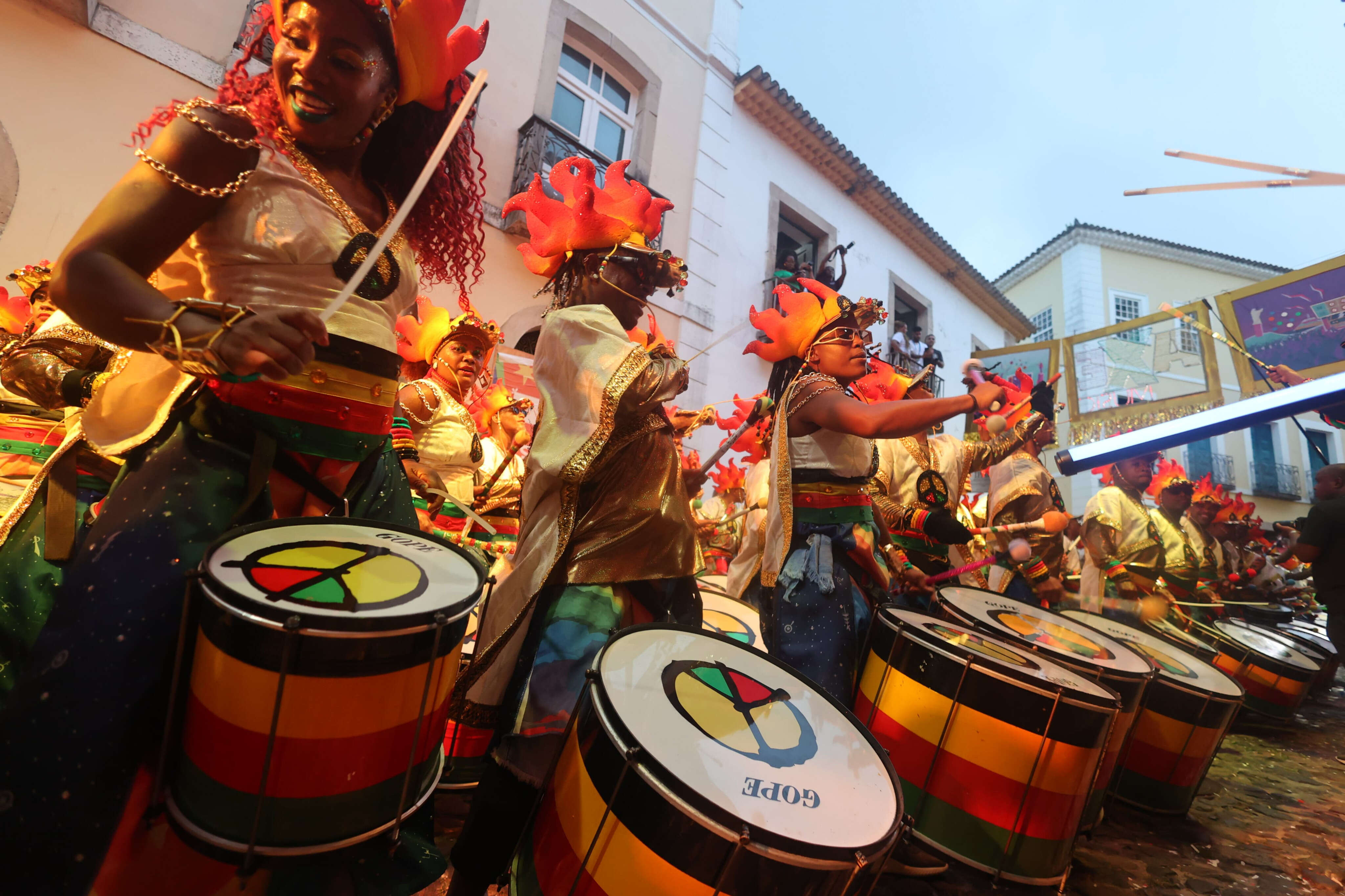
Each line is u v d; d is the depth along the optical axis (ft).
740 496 21.54
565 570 5.73
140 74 20.03
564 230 6.48
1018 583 14.42
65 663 3.67
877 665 7.02
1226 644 16.81
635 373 5.51
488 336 13.05
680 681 4.59
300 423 4.39
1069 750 6.07
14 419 8.21
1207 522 23.99
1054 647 7.51
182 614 3.80
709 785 3.66
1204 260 70.13
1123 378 25.13
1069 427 25.80
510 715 5.21
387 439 5.25
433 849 4.33
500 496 13.20
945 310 54.49
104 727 3.64
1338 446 75.41
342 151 4.91
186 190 3.87
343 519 4.63
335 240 4.50
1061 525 10.23
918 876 6.98
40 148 18.51
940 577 9.83
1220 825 9.57
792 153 43.32
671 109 36.50
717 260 37.58
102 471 5.15
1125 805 9.75
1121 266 71.15
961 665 6.31
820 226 44.78
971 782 6.19
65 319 5.29
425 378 13.08
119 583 3.81
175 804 3.71
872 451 8.36
